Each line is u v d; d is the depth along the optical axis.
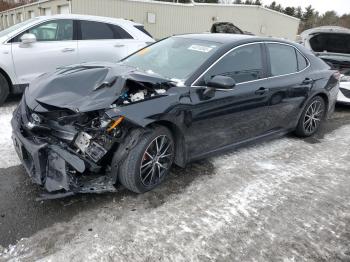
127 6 18.61
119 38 7.04
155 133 3.19
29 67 6.01
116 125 2.89
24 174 3.55
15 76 5.90
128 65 3.98
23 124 3.09
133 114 2.97
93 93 3.01
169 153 3.46
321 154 4.71
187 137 3.51
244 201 3.35
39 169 2.82
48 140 2.92
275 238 2.83
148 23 19.88
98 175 3.08
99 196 3.23
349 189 3.77
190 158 3.69
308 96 4.91
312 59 5.14
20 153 3.10
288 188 3.68
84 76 3.25
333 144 5.16
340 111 7.30
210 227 2.90
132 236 2.71
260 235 2.85
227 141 4.03
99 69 3.39
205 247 2.66
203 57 3.78
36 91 3.19
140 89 3.23
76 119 2.87
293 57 4.82
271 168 4.14
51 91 3.12
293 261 2.59
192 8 21.58
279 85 4.39
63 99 2.96
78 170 2.75
